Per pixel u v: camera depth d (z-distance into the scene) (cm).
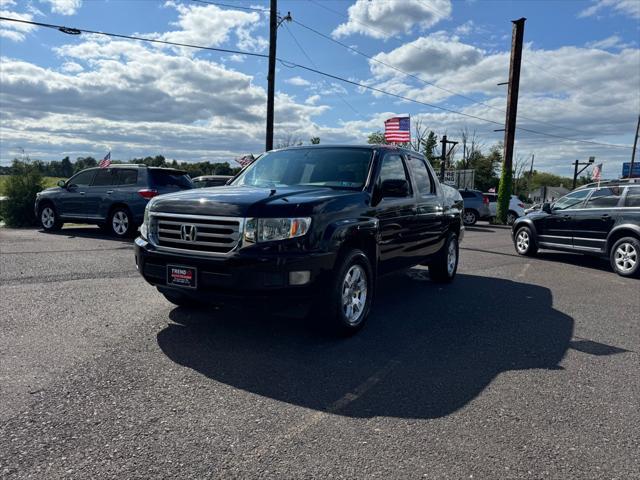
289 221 396
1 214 1571
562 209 1067
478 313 575
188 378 354
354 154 545
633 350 454
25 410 297
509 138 2466
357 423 295
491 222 2486
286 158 575
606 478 245
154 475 236
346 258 437
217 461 250
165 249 425
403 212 568
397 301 630
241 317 510
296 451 261
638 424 304
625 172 4725
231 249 396
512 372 388
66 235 1248
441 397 336
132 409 304
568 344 466
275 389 340
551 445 276
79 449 256
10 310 512
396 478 239
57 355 390
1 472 233
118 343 423
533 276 864
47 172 1664
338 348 430
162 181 1208
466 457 260
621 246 902
